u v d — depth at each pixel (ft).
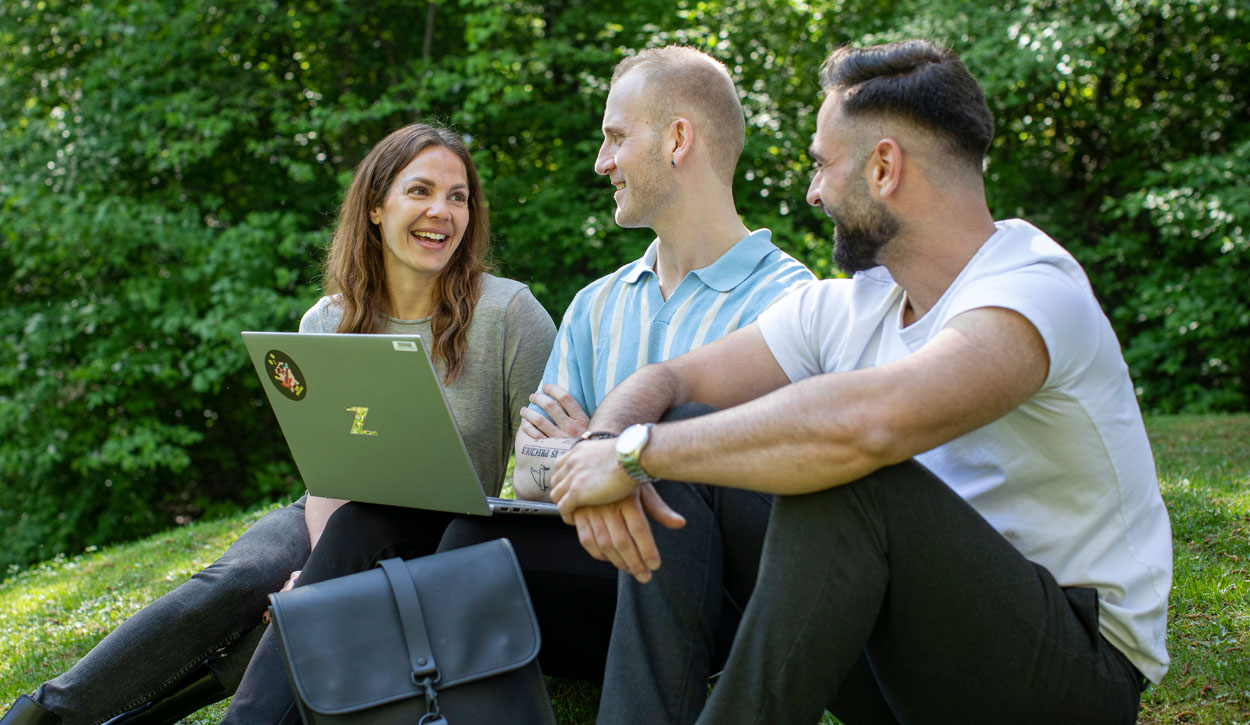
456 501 6.19
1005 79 26.99
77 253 28.99
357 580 5.65
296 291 28.63
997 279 4.81
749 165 30.04
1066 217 31.32
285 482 31.07
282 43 31.22
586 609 6.60
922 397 4.44
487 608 5.70
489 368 8.32
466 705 5.52
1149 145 31.48
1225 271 28.02
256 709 6.04
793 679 4.60
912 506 4.56
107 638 6.77
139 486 31.04
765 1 31.63
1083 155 32.71
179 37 29.17
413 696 5.43
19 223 28.02
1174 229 27.78
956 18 28.17
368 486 6.54
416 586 5.66
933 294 5.28
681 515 5.26
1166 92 31.53
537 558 6.37
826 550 4.55
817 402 4.50
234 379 30.27
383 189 8.30
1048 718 4.81
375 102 29.66
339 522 6.70
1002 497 5.13
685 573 5.17
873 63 5.23
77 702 6.59
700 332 7.34
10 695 9.56
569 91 31.45
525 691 5.68
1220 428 18.54
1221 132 30.73
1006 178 31.68
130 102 29.66
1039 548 5.04
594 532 5.15
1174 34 30.58
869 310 5.70
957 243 5.15
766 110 31.60
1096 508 4.98
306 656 5.35
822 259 29.32
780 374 6.08
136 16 29.07
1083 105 31.01
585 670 7.06
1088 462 4.93
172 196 30.04
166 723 7.30
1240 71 30.63
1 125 30.50
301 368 6.31
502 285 8.57
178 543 15.81
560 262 30.04
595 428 5.47
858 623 4.58
